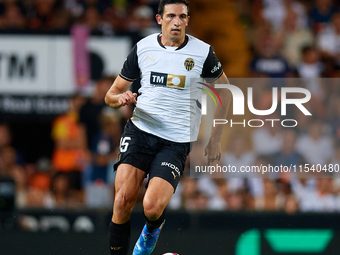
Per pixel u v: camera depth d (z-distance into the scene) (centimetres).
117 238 1263
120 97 1194
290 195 2220
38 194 2292
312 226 1698
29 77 2614
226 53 3259
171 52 1259
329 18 3322
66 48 2612
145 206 1193
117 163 1280
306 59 3109
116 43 2605
